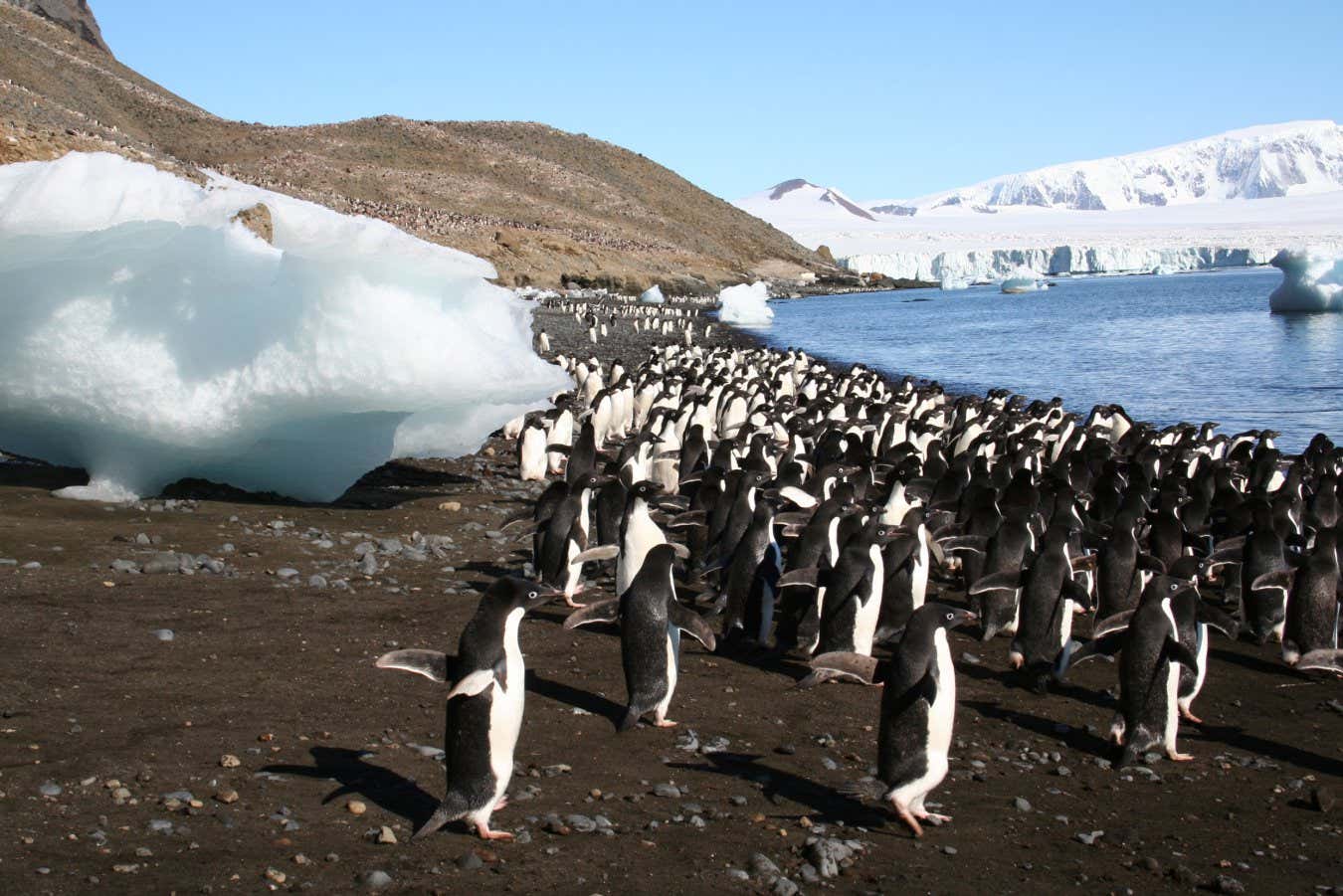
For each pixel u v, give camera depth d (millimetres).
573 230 136500
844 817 6770
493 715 6000
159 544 12047
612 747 7668
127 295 13820
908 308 104250
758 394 25625
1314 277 73062
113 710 7402
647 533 9922
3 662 8047
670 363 38719
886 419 21922
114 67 169500
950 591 12273
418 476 18641
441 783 6719
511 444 23078
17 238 13430
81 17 185875
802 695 8992
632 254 128500
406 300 14406
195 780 6500
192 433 14125
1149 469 16188
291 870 5555
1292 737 8719
